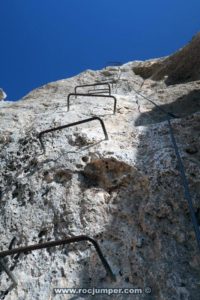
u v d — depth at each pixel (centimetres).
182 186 280
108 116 489
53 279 239
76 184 327
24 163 402
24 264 259
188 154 324
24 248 225
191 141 346
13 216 318
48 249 267
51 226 290
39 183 348
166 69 1145
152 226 256
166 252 231
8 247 284
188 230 243
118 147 366
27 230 296
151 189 288
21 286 240
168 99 625
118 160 332
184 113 525
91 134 402
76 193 316
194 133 360
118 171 331
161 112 537
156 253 235
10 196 353
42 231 290
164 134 376
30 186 349
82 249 257
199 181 280
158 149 344
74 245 261
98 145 371
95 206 293
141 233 257
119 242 256
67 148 389
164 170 301
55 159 373
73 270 242
